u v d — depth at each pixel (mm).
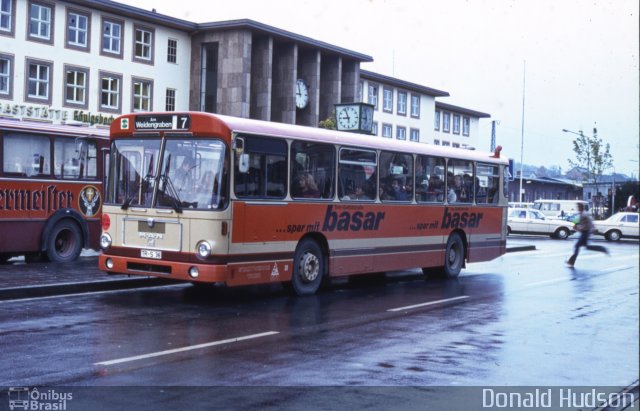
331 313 12227
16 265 16938
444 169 18172
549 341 10031
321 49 54656
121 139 13422
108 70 44594
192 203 12594
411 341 9812
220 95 48969
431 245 17719
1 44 39156
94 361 8141
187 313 11812
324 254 14867
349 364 8328
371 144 15773
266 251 13266
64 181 18234
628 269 22391
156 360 8281
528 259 26359
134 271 13102
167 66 48344
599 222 44500
